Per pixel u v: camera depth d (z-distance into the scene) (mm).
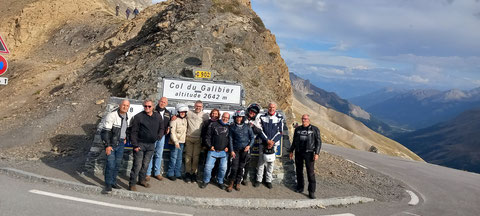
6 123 15148
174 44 18438
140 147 7129
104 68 20672
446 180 14023
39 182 7113
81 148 10820
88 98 16312
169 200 6785
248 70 17750
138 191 7094
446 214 8492
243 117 8000
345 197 8461
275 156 9164
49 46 41031
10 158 9359
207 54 15023
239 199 7195
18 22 44688
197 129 8250
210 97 10109
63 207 5609
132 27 30422
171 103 9805
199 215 6160
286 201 7516
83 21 44562
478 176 16750
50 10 46781
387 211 8031
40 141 11844
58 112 15039
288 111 18984
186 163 8344
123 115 7043
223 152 7984
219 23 20531
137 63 18000
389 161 19203
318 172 11477
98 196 6586
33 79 27125
